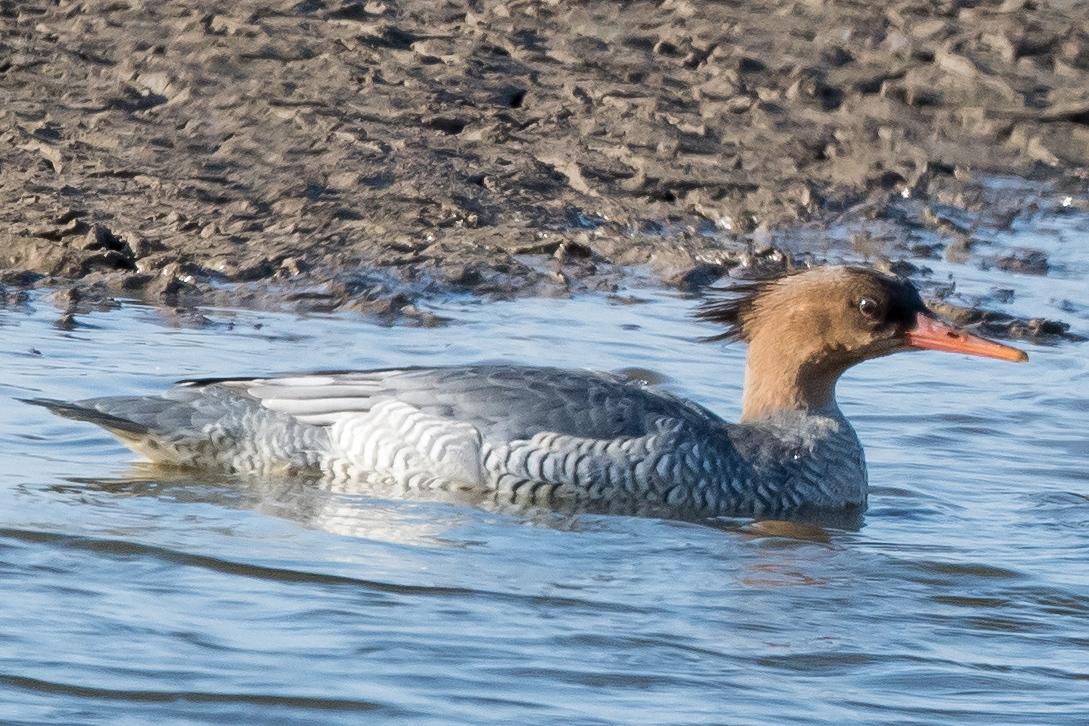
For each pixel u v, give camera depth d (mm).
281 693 8516
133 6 26000
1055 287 19453
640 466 12312
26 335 15008
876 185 22562
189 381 12734
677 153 22500
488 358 15242
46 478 11906
